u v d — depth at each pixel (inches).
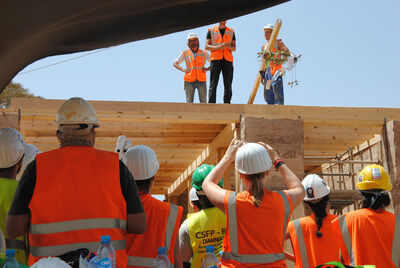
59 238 91.6
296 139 322.7
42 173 94.7
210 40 378.3
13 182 119.7
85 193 94.6
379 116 341.1
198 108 324.8
